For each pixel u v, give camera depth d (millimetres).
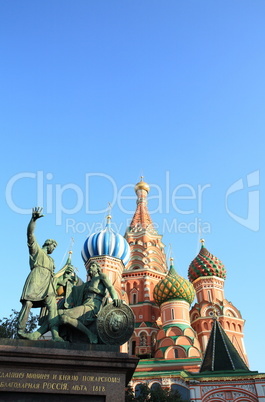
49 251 16609
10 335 33469
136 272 61844
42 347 13086
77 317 14609
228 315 55625
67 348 13320
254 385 32094
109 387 12469
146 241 67625
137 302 58875
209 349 37688
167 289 53281
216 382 32875
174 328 49125
